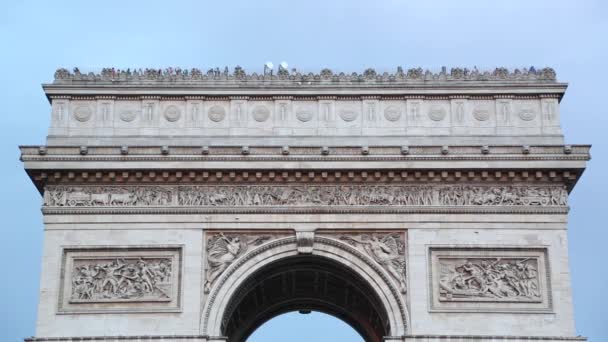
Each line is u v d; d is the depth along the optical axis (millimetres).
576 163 101812
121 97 106250
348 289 110438
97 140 104562
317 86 106188
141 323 99562
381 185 102812
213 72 107062
